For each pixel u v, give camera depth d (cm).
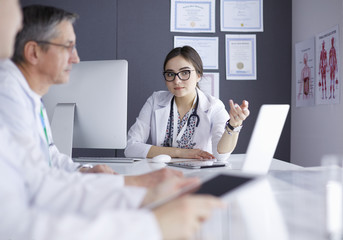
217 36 365
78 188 90
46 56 134
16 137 105
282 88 370
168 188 88
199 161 191
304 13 337
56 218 61
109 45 356
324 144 296
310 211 79
